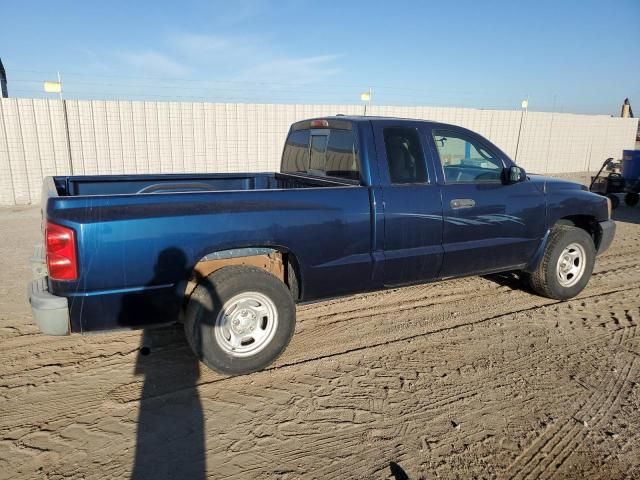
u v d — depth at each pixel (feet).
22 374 12.14
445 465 9.20
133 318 10.85
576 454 9.55
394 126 14.32
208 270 12.64
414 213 13.98
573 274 17.69
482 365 13.00
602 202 18.40
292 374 12.41
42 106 36.04
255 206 11.81
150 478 8.73
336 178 14.99
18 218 31.94
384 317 16.17
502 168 15.99
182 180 17.87
